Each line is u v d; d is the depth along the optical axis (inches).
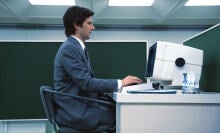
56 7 157.9
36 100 127.1
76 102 59.5
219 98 53.4
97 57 128.7
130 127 52.8
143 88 66.0
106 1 146.1
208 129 53.6
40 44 128.0
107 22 175.2
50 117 65.1
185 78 58.4
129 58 129.5
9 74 127.0
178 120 53.2
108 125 60.8
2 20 168.7
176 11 160.7
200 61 72.3
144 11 163.3
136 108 52.9
